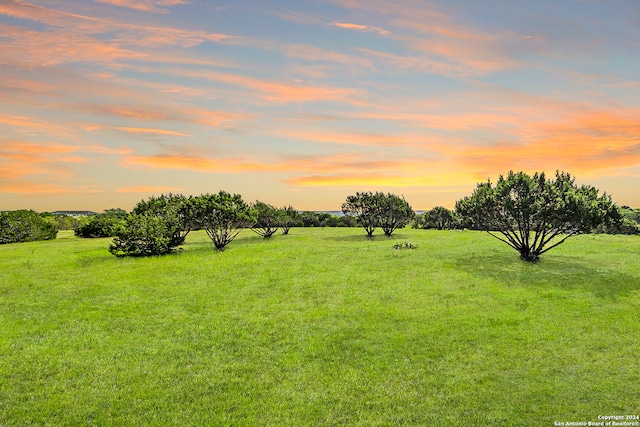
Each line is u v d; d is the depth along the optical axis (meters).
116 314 13.94
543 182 23.19
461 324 12.42
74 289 17.59
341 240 37.56
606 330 11.62
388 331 12.00
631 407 7.62
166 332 12.09
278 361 9.97
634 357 9.77
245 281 19.02
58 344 11.09
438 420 7.36
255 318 13.38
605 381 8.61
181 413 7.63
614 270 20.09
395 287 17.41
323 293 16.64
